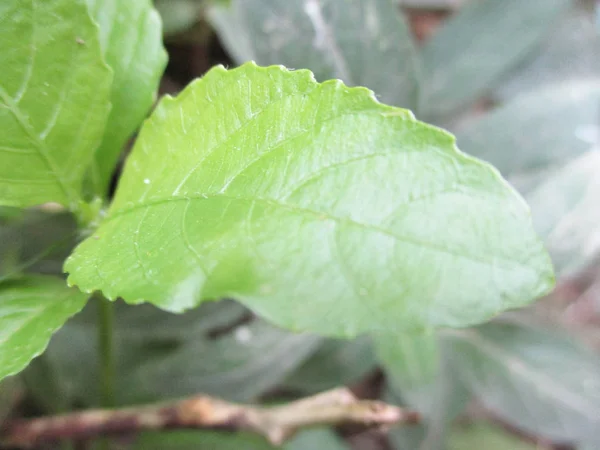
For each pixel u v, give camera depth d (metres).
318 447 0.20
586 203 0.23
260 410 0.14
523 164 0.24
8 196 0.10
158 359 0.20
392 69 0.21
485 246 0.07
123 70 0.11
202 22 0.23
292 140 0.07
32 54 0.08
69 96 0.09
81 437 0.14
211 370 0.20
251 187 0.07
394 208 0.07
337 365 0.22
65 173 0.10
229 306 0.21
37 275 0.09
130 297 0.07
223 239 0.07
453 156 0.07
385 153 0.07
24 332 0.08
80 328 0.19
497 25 0.27
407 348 0.21
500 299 0.06
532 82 0.29
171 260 0.07
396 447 0.21
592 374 0.23
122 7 0.10
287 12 0.20
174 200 0.08
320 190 0.07
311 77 0.07
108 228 0.09
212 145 0.08
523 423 0.23
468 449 0.24
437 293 0.06
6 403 0.17
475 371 0.23
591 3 0.30
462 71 0.27
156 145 0.09
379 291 0.07
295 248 0.07
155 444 0.18
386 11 0.21
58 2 0.08
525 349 0.24
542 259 0.06
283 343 0.21
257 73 0.07
